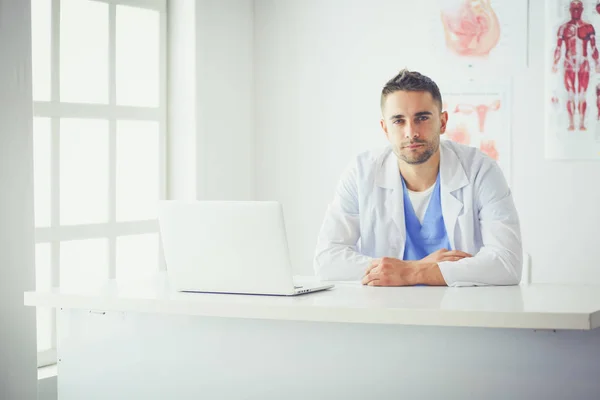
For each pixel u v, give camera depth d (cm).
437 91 276
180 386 234
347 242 280
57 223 352
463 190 273
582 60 391
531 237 402
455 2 408
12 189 299
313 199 437
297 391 220
